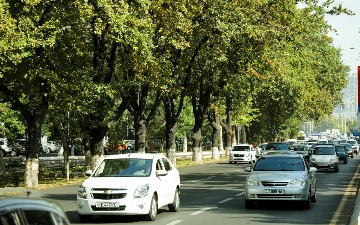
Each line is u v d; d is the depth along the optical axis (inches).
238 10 1598.2
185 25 1455.5
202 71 1995.6
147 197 717.9
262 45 1718.8
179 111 2208.4
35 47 1195.9
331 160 1957.4
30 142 1343.5
